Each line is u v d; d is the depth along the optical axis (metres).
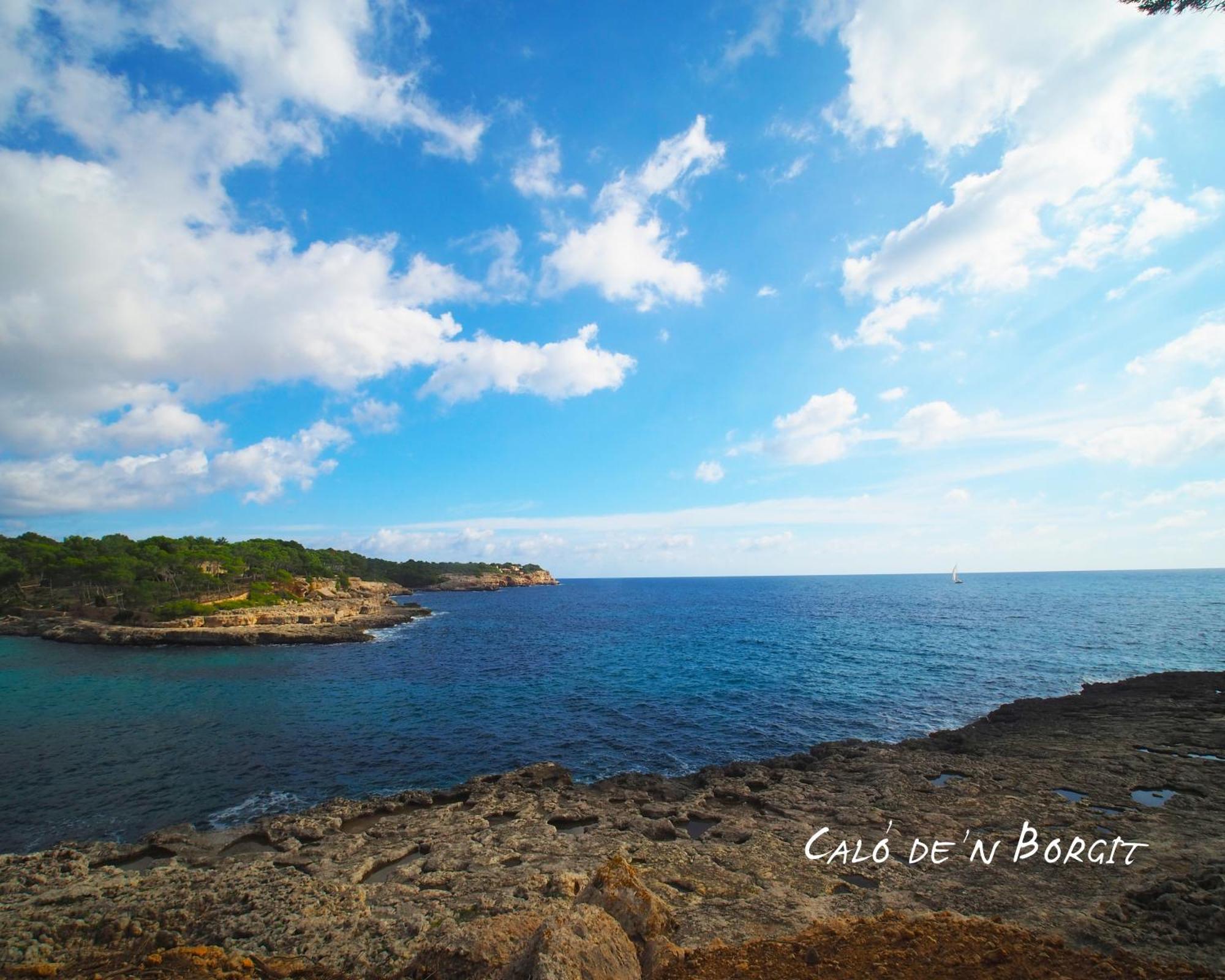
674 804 18.44
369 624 89.62
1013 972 7.25
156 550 117.88
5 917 11.88
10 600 97.44
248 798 21.19
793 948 8.46
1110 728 25.25
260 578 116.12
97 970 9.79
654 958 8.09
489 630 85.81
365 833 16.64
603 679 43.41
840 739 27.44
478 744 27.47
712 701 35.34
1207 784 17.80
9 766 24.81
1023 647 54.34
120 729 31.05
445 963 8.01
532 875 13.03
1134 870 11.94
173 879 13.73
